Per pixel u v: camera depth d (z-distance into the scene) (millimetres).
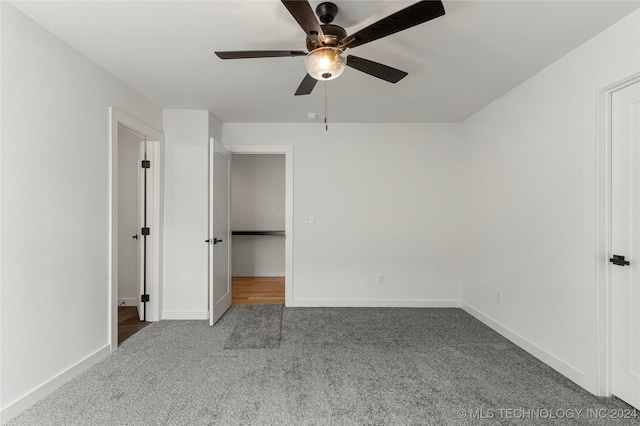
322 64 1541
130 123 2668
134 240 3721
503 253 2836
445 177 3721
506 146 2781
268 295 4293
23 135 1730
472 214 3420
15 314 1695
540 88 2346
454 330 2971
